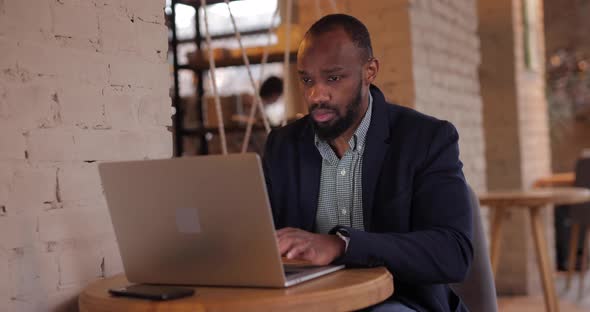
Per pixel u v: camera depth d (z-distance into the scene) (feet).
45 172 5.34
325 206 5.76
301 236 4.85
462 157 13.29
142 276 4.83
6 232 5.07
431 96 11.94
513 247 16.56
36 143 5.28
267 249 4.29
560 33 29.58
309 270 4.70
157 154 6.29
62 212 5.46
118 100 5.94
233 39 13.47
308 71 5.34
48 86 5.37
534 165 18.26
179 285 4.69
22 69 5.19
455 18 13.28
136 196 4.59
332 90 5.33
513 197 11.64
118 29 5.97
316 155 5.81
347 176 5.70
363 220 5.59
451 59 12.97
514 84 16.94
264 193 4.18
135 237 4.73
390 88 11.49
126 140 5.99
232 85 14.83
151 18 6.30
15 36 5.16
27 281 5.20
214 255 4.47
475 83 14.19
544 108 19.69
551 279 11.91
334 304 4.21
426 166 5.45
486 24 17.10
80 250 5.60
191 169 4.34
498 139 17.11
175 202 4.48
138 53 6.15
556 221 19.90
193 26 12.03
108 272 5.83
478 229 6.34
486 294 6.25
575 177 16.24
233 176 4.23
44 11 5.36
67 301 5.48
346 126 5.43
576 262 19.70
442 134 5.56
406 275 5.00
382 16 11.50
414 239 5.00
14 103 5.14
